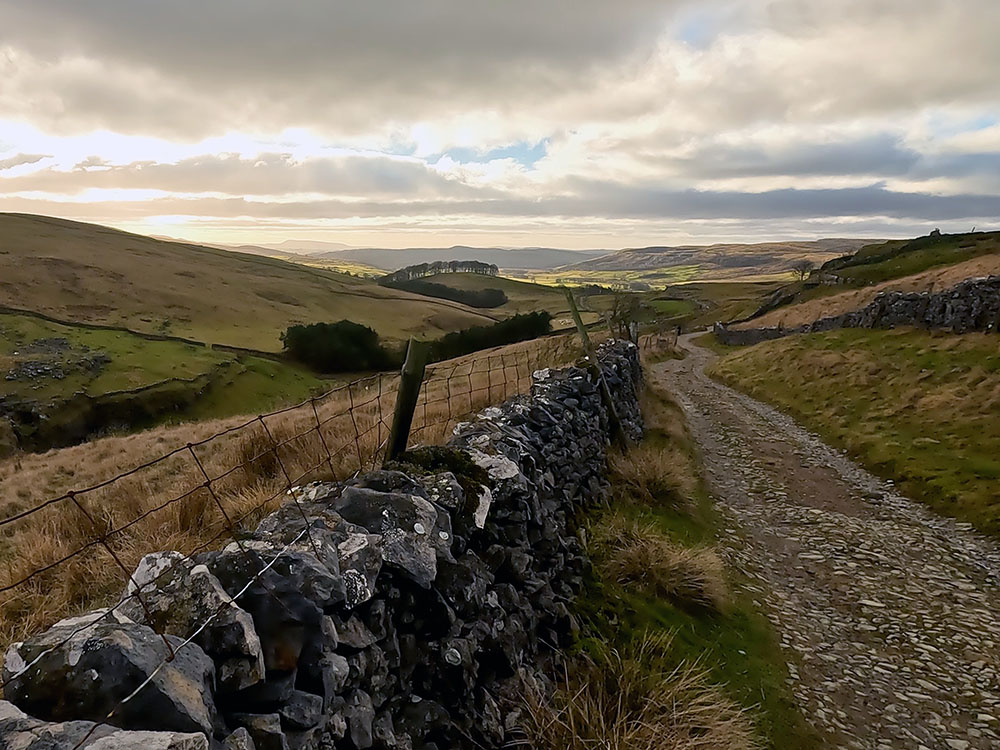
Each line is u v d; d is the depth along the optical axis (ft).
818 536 34.22
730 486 43.14
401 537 12.48
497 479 17.10
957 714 19.11
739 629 22.24
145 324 259.80
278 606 8.86
